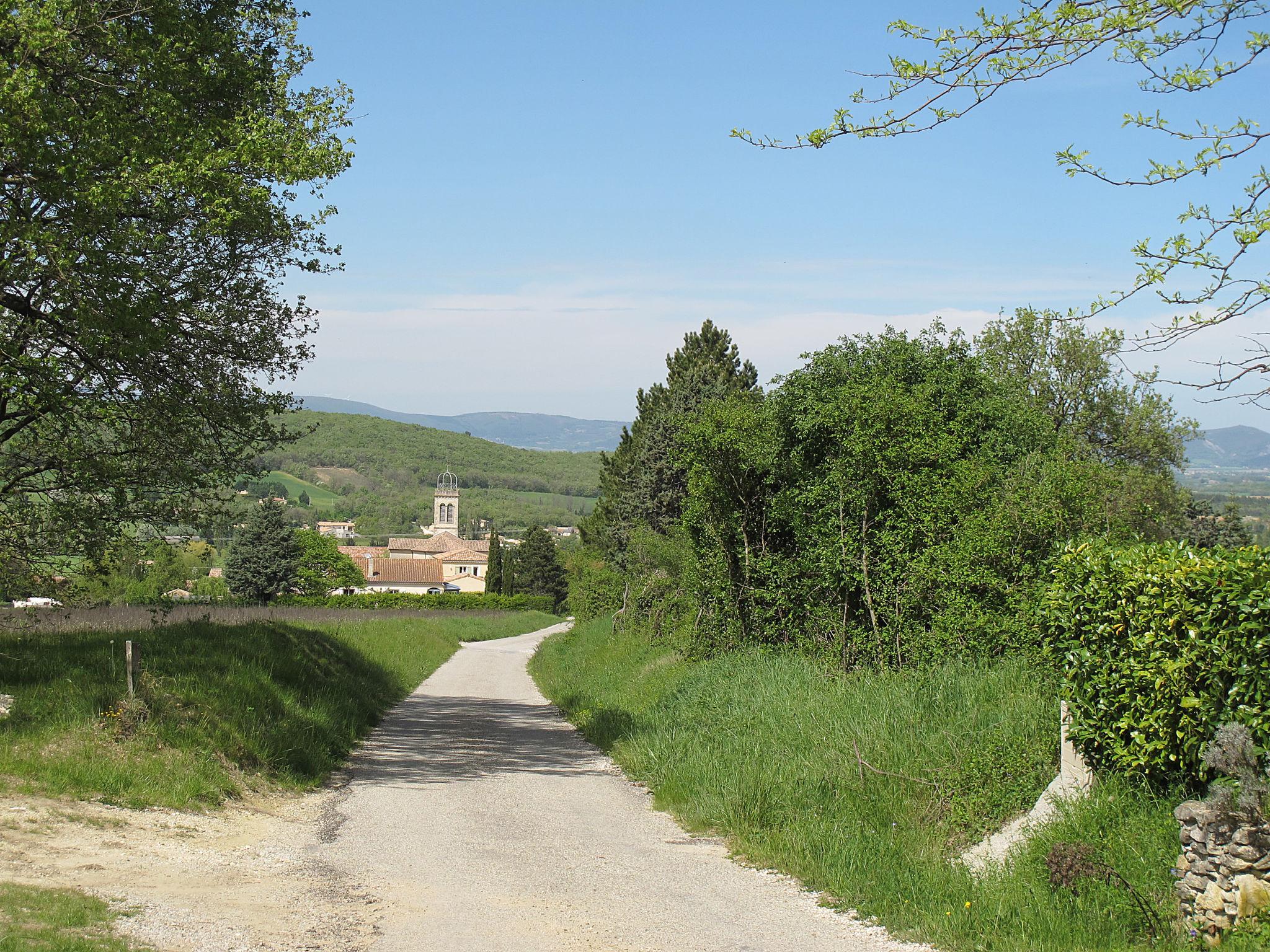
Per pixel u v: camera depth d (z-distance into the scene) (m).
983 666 12.48
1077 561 7.69
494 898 7.11
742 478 19.17
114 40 11.93
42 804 8.53
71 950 5.16
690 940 6.18
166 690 11.62
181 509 15.30
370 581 118.81
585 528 52.47
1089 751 7.61
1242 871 5.52
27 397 11.83
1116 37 5.11
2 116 10.62
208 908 6.38
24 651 13.52
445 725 18.53
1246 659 6.21
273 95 14.12
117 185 11.34
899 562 15.30
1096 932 5.97
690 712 15.48
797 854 8.12
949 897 6.76
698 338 38.41
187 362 13.95
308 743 13.03
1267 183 5.12
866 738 10.30
